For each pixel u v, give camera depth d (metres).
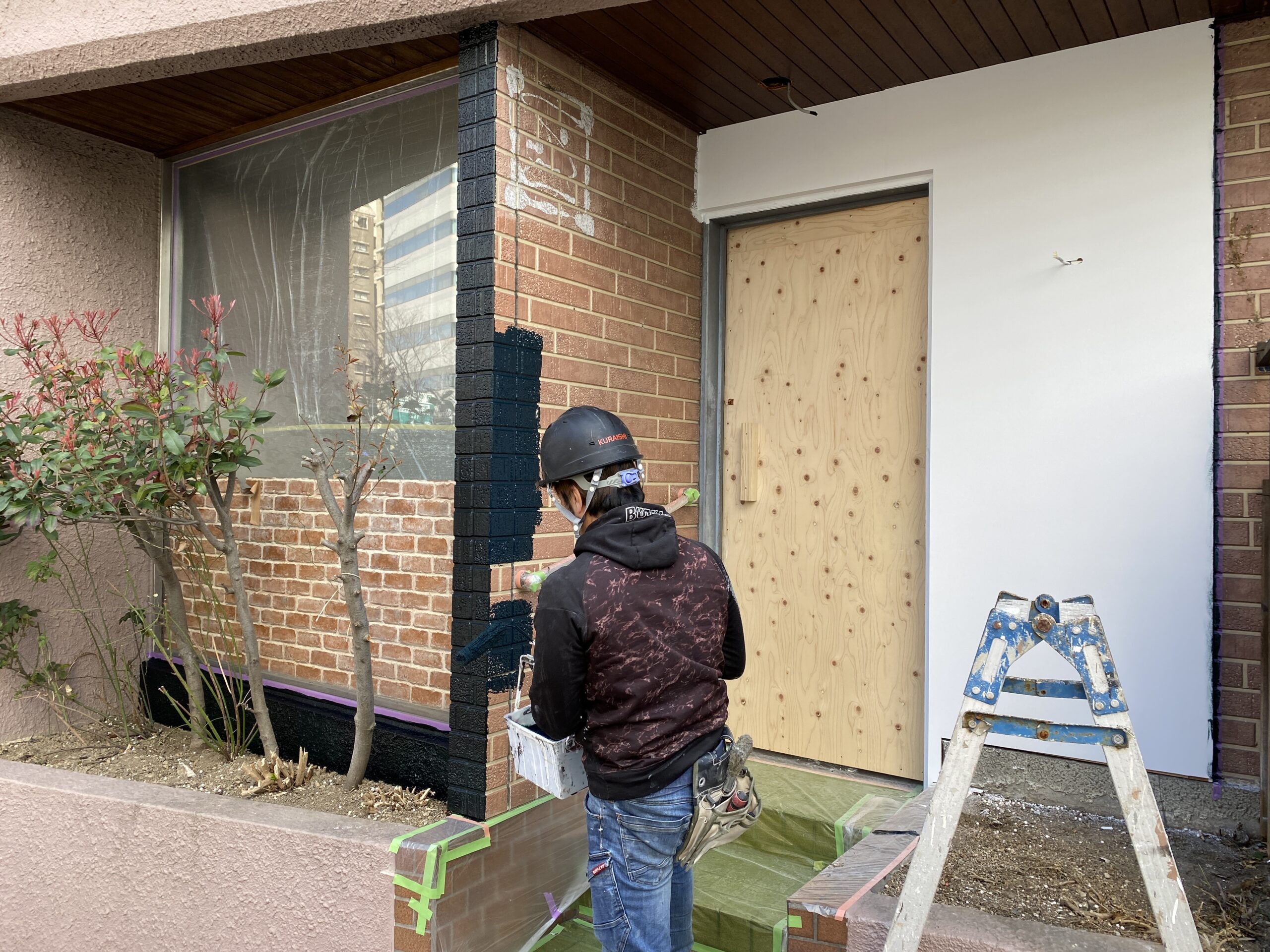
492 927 2.91
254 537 4.13
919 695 3.74
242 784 3.48
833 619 3.97
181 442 3.26
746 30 3.21
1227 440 3.00
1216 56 3.04
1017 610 1.90
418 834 2.82
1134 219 3.16
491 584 2.99
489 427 2.99
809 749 4.02
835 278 4.02
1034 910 2.29
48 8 3.65
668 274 3.99
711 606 2.00
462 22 3.02
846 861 2.59
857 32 3.19
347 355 3.86
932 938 2.11
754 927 2.88
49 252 4.18
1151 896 1.76
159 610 4.48
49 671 4.09
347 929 2.81
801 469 4.09
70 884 3.29
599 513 2.01
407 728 3.48
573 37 3.26
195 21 3.33
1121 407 3.17
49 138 4.19
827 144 3.87
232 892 2.99
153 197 4.61
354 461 3.79
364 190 3.84
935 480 3.52
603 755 1.88
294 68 3.62
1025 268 3.36
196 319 4.50
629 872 1.89
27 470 3.45
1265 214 2.96
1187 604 3.04
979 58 3.40
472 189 3.06
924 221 3.78
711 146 4.20
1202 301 3.04
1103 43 3.23
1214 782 2.93
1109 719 1.80
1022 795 3.13
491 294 3.01
